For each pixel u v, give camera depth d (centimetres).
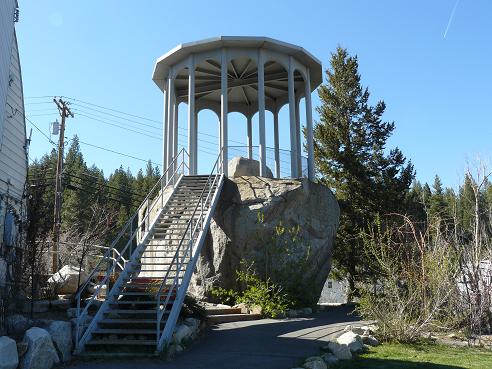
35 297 1338
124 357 1008
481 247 1402
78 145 8531
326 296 3994
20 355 859
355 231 3016
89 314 1244
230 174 2334
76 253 2416
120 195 6488
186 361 984
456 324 1317
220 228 2006
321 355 1027
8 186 1584
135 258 1486
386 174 3222
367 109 3441
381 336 1234
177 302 1218
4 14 1260
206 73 2594
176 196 1997
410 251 1409
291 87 2347
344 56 3566
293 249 1956
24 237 1413
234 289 1930
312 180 2394
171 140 2405
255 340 1217
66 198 5091
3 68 1284
